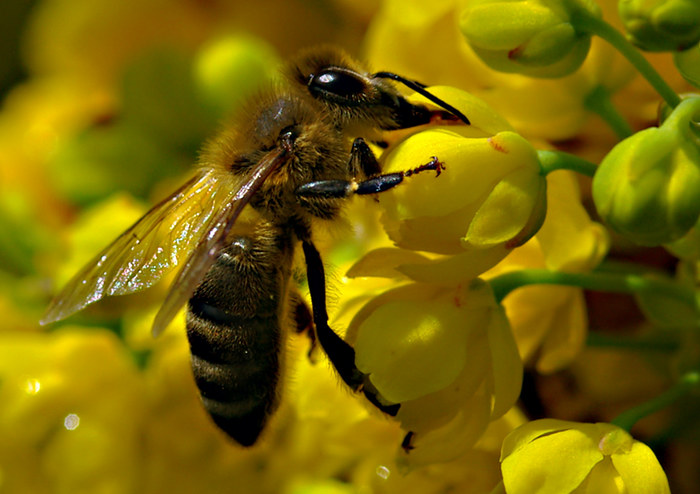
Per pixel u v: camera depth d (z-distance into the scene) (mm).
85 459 90
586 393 88
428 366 78
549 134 85
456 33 87
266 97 86
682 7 78
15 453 91
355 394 81
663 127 77
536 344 84
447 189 78
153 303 91
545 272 81
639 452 78
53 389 90
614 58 83
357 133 84
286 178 85
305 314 87
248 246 85
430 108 81
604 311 89
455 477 83
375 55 89
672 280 85
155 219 86
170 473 91
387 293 80
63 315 85
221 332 85
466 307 79
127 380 91
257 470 91
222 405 85
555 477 77
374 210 85
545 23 79
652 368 87
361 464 87
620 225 77
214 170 86
